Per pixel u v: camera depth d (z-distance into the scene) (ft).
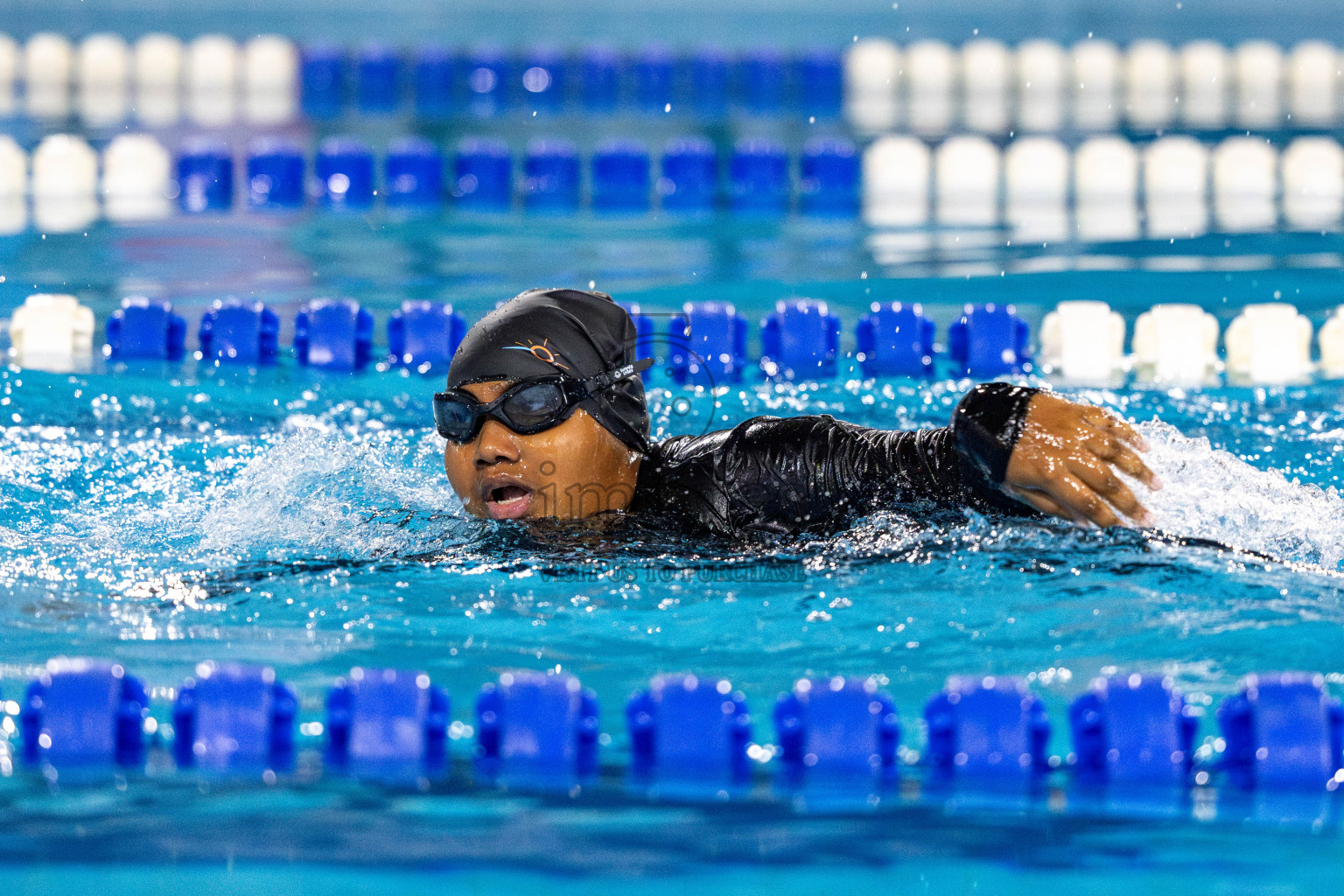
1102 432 28.25
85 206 83.25
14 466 39.47
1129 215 83.41
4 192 86.89
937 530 30.22
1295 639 27.55
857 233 78.18
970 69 127.34
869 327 55.31
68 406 46.16
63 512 35.70
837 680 24.45
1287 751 23.08
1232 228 78.79
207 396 48.19
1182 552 29.76
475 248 73.36
